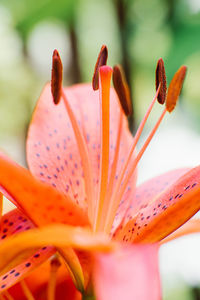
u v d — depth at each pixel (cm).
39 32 69
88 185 23
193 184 21
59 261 24
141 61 61
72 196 23
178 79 22
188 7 51
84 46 74
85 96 25
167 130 53
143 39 58
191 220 22
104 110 22
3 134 71
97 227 22
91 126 25
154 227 22
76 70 55
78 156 24
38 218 20
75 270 21
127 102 23
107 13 71
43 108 24
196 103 56
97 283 17
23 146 70
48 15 55
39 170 23
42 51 71
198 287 44
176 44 50
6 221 23
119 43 51
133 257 17
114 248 17
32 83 72
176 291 46
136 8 55
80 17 62
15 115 71
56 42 70
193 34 50
